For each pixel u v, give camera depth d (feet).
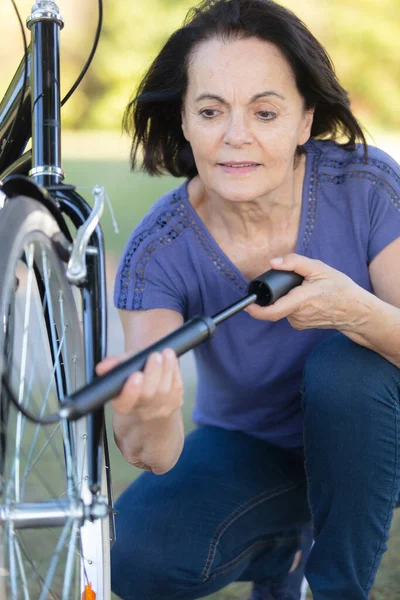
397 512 8.75
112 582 5.95
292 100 5.38
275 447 6.42
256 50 5.25
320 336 5.99
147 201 23.76
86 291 4.73
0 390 3.93
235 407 6.40
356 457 5.40
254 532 6.18
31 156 5.56
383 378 5.41
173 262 5.89
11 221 4.18
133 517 5.95
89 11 33.24
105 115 33.76
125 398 3.90
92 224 4.58
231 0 5.39
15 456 4.40
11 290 4.10
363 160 6.00
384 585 7.29
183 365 13.46
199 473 6.15
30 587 6.73
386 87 37.04
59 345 5.07
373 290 6.03
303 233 5.90
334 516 5.55
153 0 33.37
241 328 5.95
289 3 36.06
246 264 5.98
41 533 7.64
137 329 5.81
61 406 3.69
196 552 5.85
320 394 5.44
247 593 7.37
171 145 6.24
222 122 5.30
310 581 5.71
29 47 5.64
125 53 33.47
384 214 5.90
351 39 36.52
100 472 4.31
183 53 5.45
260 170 5.35
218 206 5.78
